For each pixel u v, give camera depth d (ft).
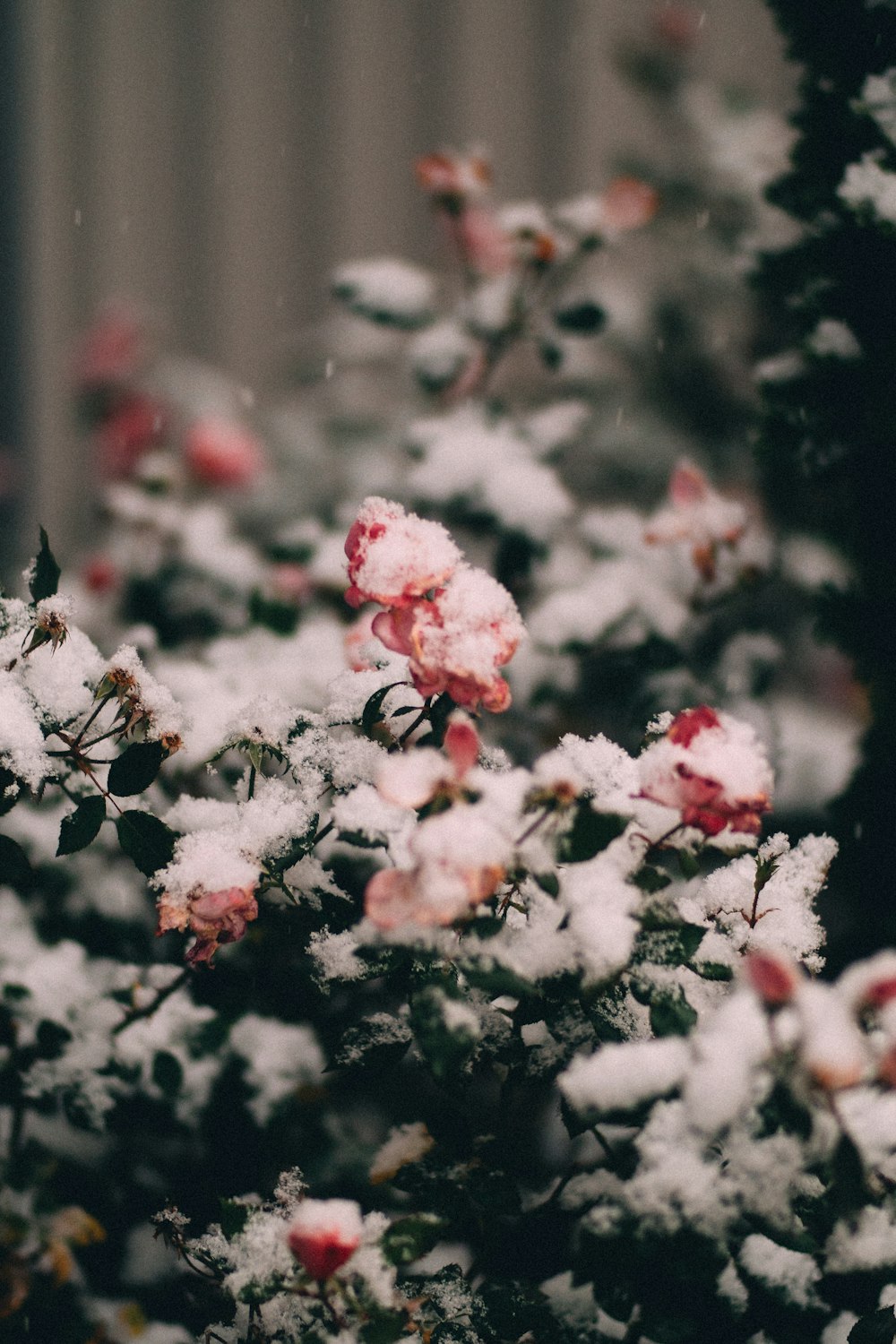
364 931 6.64
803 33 7.27
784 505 8.23
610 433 9.75
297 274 15.62
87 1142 7.21
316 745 6.82
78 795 6.90
